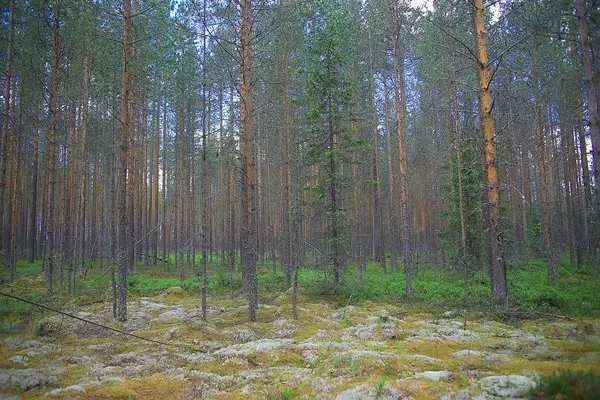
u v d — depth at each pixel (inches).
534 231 964.0
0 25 697.6
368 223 1318.9
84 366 296.7
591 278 748.6
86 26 693.3
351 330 394.9
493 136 482.6
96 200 1136.8
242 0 527.2
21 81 805.9
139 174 1149.7
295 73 810.8
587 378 178.9
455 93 681.0
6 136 689.6
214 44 805.9
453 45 672.4
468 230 755.4
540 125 802.2
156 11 715.4
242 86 511.2
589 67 345.4
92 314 493.7
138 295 689.0
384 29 668.1
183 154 1042.1
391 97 1277.1
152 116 1270.9
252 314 452.4
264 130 1066.1
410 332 377.1
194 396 231.9
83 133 823.7
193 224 1015.0
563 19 434.6
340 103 636.7
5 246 1106.1
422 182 1348.4
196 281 829.2
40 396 227.1
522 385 196.4
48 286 620.1
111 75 780.0
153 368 289.0
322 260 623.8
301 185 759.7
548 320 410.0
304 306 534.3
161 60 840.3
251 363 299.6
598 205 373.1
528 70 755.4
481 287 666.8
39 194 1515.7
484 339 337.4
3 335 381.4
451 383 225.1
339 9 820.0
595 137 340.8
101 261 1026.7
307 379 252.5
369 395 209.2
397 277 839.7
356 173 888.3
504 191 787.4
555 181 1107.3
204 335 389.1
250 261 473.7
